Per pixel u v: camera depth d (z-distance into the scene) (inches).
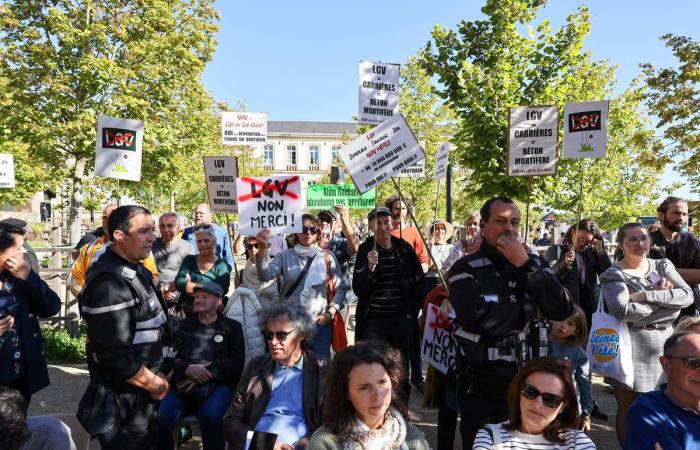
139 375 123.0
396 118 192.1
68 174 693.9
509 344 123.9
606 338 161.5
